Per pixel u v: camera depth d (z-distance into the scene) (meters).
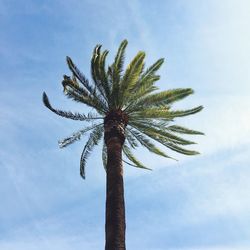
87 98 26.75
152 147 28.80
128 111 27.16
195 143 28.22
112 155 24.88
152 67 27.66
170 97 26.86
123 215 22.66
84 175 29.33
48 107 27.27
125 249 21.59
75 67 26.66
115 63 26.55
